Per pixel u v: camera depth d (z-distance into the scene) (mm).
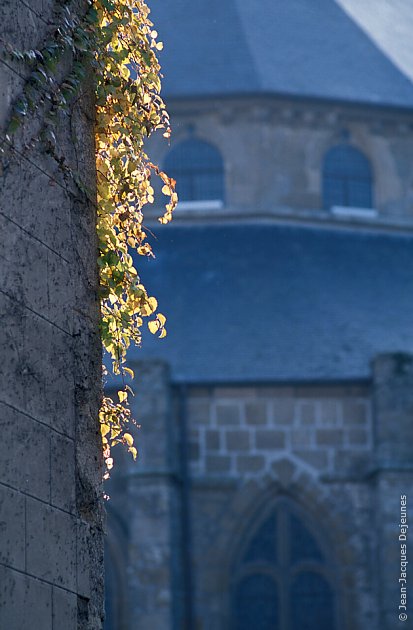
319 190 55375
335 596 45938
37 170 9188
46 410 9008
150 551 43719
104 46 10328
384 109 56906
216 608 45562
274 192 54719
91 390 9742
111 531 45125
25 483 8625
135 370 45031
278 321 49125
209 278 50844
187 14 60000
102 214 10711
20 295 8805
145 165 11164
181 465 46188
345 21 62531
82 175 9938
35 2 9359
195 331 48469
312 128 56031
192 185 54719
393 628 43781
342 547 46062
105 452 10898
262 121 55281
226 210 53938
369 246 54719
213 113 55188
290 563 46281
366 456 46719
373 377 46000
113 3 10594
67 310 9461
